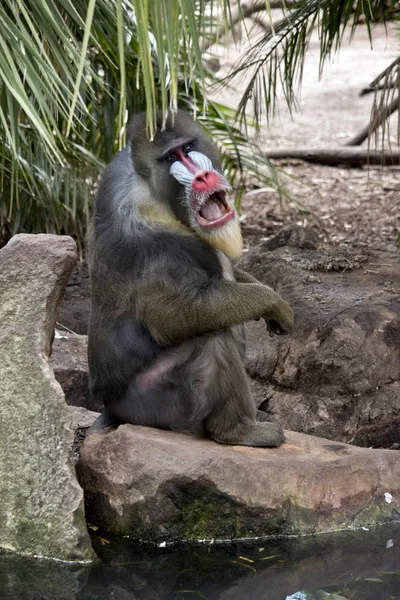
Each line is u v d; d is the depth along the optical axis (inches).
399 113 346.0
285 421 264.1
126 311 213.8
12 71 216.5
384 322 265.0
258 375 275.4
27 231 355.3
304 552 199.9
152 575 189.9
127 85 327.3
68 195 342.3
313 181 514.6
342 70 730.2
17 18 219.5
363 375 259.8
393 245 373.4
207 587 184.5
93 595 181.2
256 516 204.8
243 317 208.1
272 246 337.7
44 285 205.3
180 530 205.0
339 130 617.9
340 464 213.0
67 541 194.1
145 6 141.9
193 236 212.5
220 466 203.6
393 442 259.3
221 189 203.6
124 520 206.7
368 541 204.7
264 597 179.5
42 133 217.9
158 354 215.3
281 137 603.5
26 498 198.4
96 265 216.2
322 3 339.3
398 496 215.5
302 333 268.8
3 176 331.0
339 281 300.0
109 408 227.6
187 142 209.8
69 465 198.1
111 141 362.6
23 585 184.7
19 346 203.6
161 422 221.5
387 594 179.9
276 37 362.9
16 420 201.8
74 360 277.1
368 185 498.9
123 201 212.1
